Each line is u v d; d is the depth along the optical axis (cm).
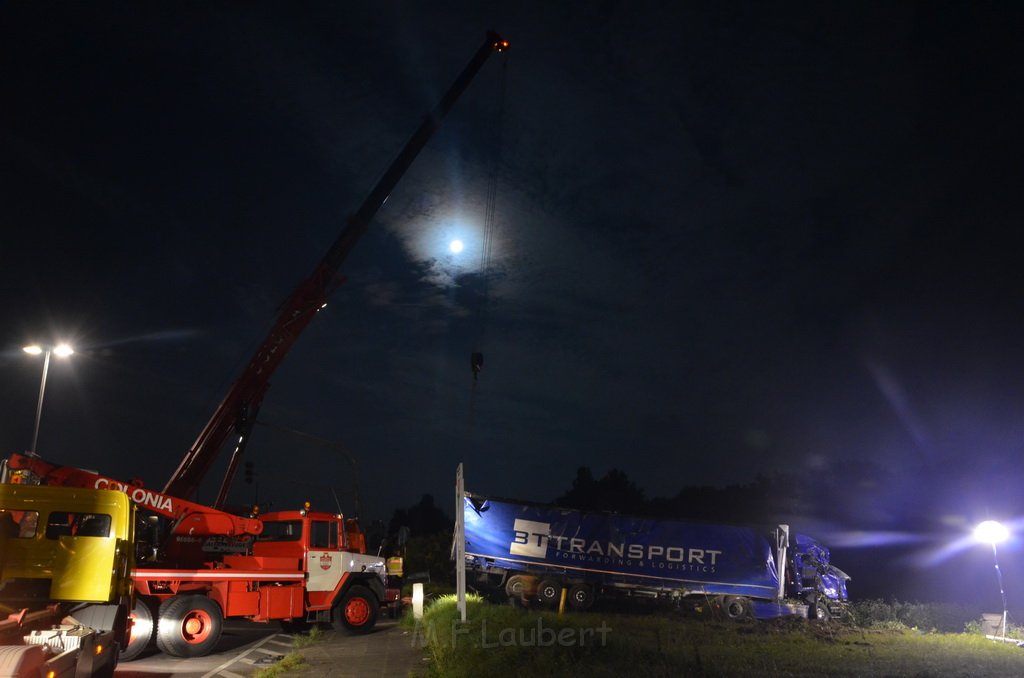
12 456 2039
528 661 1404
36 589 1309
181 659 1805
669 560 3145
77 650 1095
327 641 2052
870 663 1650
